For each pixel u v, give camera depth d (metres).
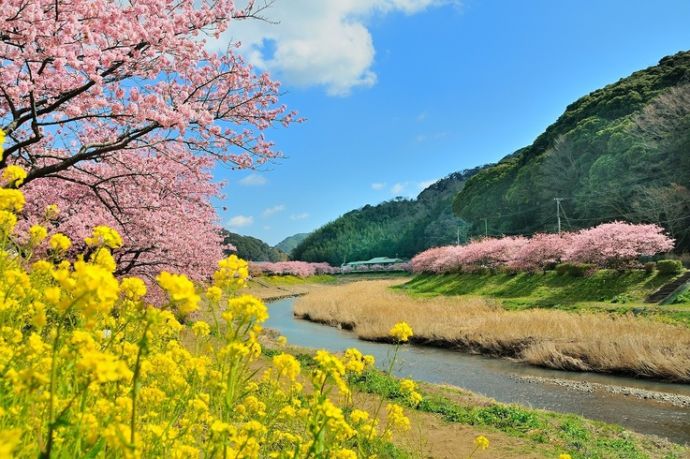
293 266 88.69
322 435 2.32
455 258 46.69
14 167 2.91
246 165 9.05
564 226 49.16
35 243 3.34
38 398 2.17
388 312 26.00
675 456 7.76
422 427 8.19
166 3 7.67
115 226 9.84
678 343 15.03
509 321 20.30
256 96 8.98
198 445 2.86
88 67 6.32
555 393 13.24
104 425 2.08
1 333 2.56
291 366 2.64
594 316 20.11
